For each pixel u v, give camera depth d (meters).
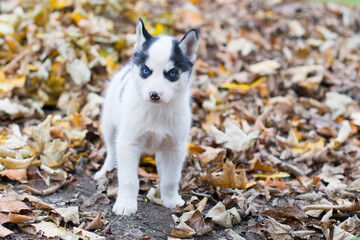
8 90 1.90
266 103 2.03
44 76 1.94
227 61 2.22
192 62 1.52
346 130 1.86
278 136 1.85
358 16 2.84
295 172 1.72
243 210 1.53
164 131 1.52
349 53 2.42
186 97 1.54
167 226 1.48
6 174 1.57
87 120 1.82
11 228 1.41
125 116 1.52
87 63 2.01
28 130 1.79
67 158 1.68
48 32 2.06
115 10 2.32
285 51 2.29
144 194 1.61
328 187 1.65
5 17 2.08
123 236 1.43
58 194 1.56
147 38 1.50
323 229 1.49
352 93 2.10
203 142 1.84
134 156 1.52
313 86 2.09
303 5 2.90
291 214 1.53
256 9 2.78
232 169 1.61
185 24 2.46
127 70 1.67
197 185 1.65
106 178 1.62
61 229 1.43
